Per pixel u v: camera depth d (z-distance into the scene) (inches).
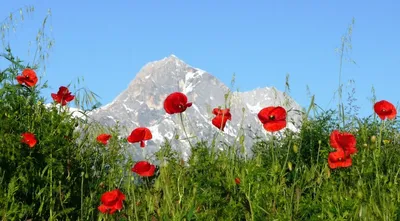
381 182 99.3
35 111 109.6
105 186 110.9
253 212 87.3
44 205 100.2
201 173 102.2
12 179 94.9
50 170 100.1
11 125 100.6
